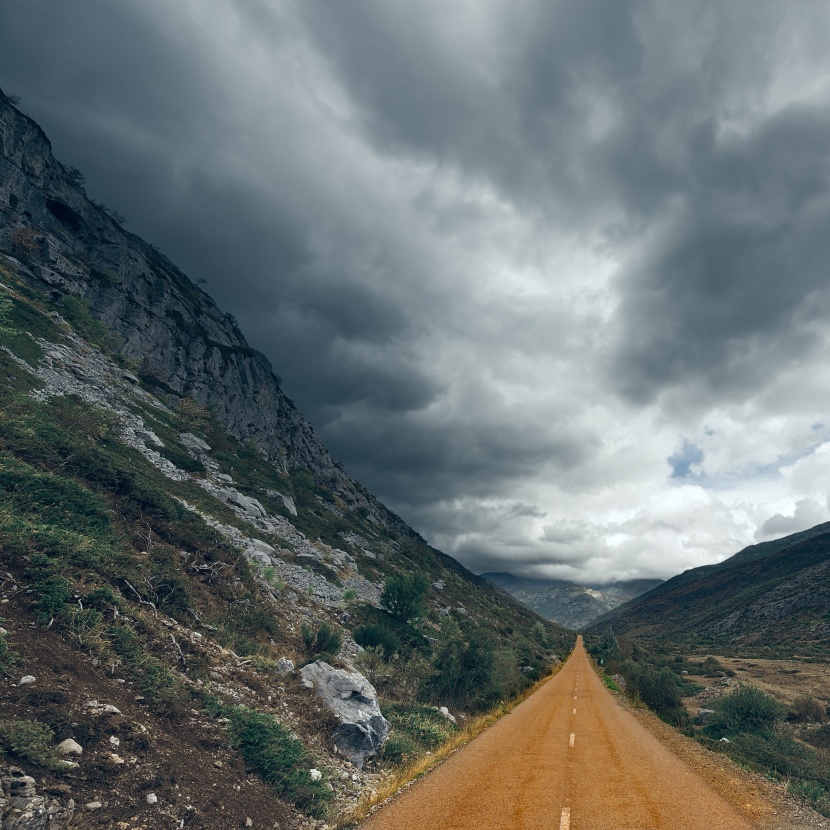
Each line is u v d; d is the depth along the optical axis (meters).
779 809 9.85
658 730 20.56
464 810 9.00
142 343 60.59
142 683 9.28
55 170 63.91
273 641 17.16
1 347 27.50
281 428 87.06
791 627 104.06
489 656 28.00
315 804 9.03
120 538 15.65
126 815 6.36
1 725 6.42
